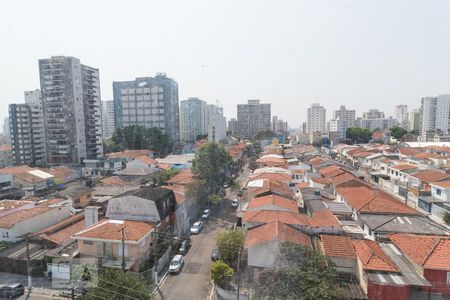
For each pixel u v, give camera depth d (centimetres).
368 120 18812
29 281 2688
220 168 5753
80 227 3556
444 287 2041
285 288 2070
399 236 2573
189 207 4644
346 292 2069
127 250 2800
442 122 14975
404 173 5741
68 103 8969
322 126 19538
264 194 4025
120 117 12938
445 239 2312
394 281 1986
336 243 2500
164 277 2897
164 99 12575
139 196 3516
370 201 3503
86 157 9594
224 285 2511
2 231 3319
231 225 4291
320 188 4950
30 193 5834
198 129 17525
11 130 8938
